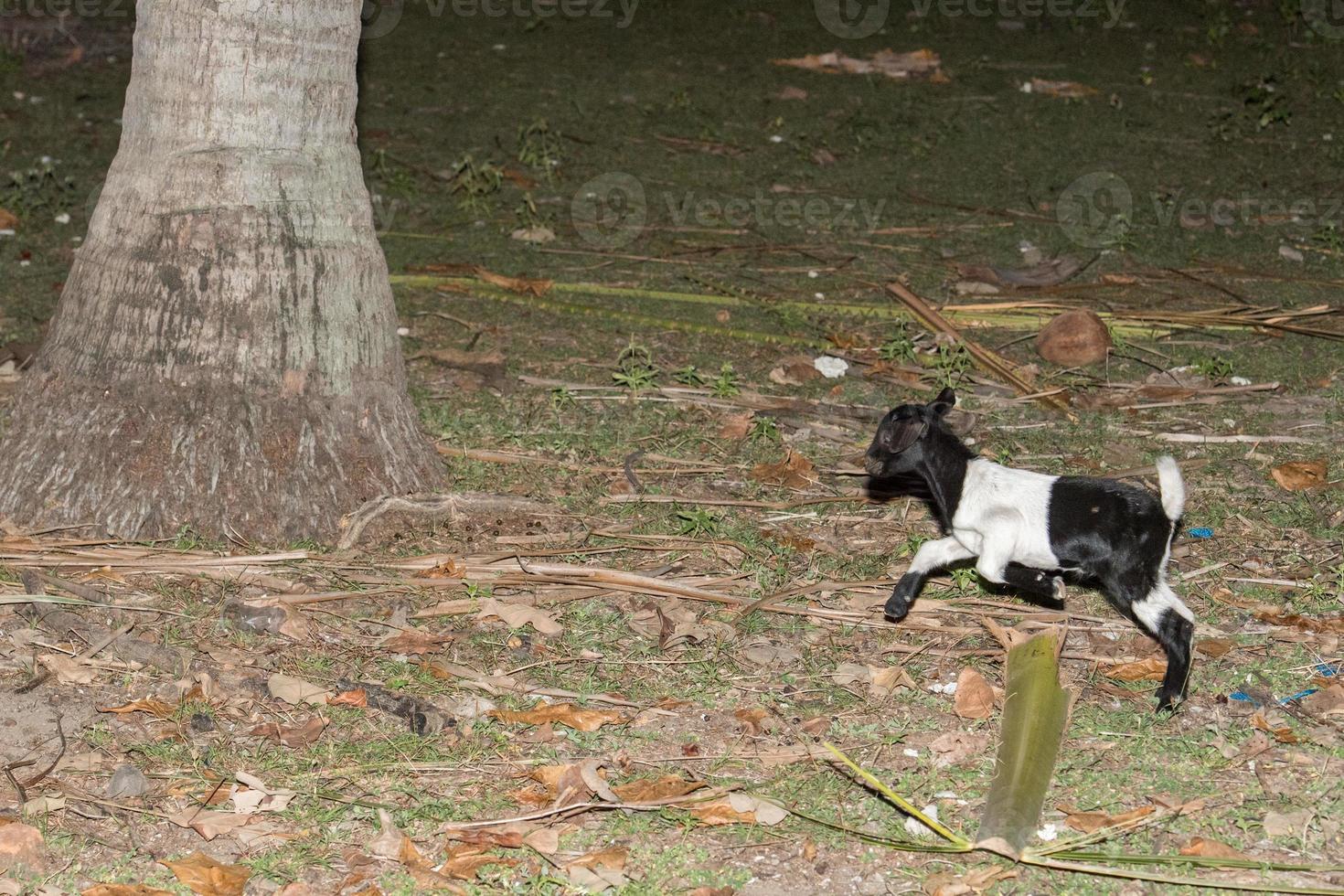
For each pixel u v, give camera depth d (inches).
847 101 560.7
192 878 161.2
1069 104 557.0
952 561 219.6
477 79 585.0
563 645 216.4
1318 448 286.0
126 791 178.9
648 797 179.5
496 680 205.2
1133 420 301.7
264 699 200.4
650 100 558.9
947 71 601.6
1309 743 191.8
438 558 236.2
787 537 250.1
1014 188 466.3
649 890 162.2
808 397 313.9
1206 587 234.5
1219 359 329.4
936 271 395.2
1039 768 179.2
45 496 240.8
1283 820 173.2
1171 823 174.9
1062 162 492.1
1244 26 677.3
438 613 221.9
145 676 205.0
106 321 240.7
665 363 331.6
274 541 240.2
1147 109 553.0
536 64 609.0
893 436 213.2
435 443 280.7
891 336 343.6
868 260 403.5
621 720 196.5
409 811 176.2
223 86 234.2
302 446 243.1
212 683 201.3
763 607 227.3
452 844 169.5
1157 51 635.5
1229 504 263.1
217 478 239.3
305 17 236.2
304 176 242.1
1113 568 203.9
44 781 180.2
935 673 210.8
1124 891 163.8
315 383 244.8
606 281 384.8
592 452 282.4
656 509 260.2
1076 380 323.3
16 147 479.2
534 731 194.2
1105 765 187.3
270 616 217.2
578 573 232.4
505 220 433.7
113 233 241.4
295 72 237.1
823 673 210.4
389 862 167.0
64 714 195.3
